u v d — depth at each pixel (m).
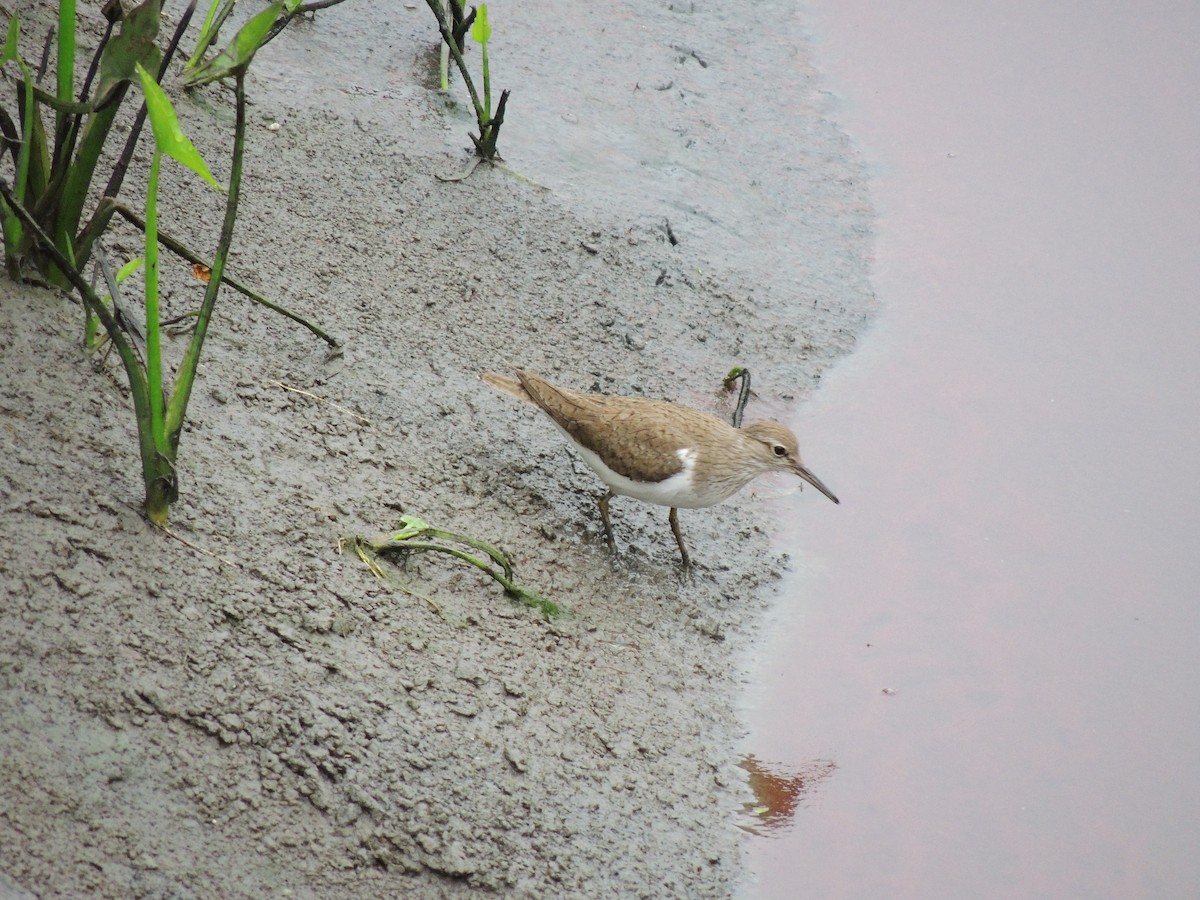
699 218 17.09
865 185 18.78
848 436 14.73
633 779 10.15
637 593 12.02
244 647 9.11
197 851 7.89
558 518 12.30
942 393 15.48
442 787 9.14
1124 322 16.64
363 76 16.75
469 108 17.02
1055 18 22.78
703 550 12.97
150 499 9.32
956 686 11.87
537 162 16.73
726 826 10.19
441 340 13.43
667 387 14.45
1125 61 21.70
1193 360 16.11
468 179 15.72
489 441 12.62
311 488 10.80
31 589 8.40
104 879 7.39
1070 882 10.17
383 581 10.45
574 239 15.68
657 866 9.58
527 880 8.94
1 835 7.22
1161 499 14.11
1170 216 18.50
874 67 21.31
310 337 12.38
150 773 8.08
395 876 8.51
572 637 11.15
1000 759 11.17
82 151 9.81
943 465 14.43
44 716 7.91
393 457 11.71
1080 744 11.40
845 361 15.85
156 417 9.02
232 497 10.16
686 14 21.31
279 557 9.96
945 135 19.89
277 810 8.40
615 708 10.69
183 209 12.73
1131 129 20.11
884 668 12.02
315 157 14.73
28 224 8.44
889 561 13.27
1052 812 10.76
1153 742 11.47
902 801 10.71
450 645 10.27
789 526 13.69
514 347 13.91
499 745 9.70
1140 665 12.22
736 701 11.43
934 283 17.22
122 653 8.49
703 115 18.98
